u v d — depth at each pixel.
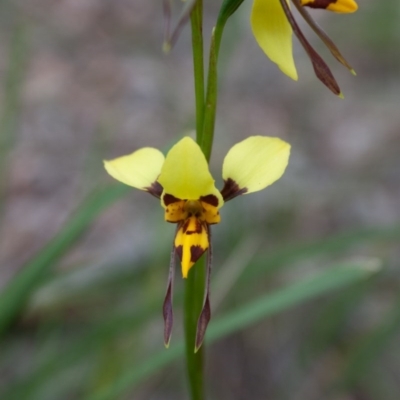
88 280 0.41
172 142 0.34
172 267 0.29
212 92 0.29
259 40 0.30
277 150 0.29
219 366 0.42
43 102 0.61
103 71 0.68
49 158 0.55
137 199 0.51
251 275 0.37
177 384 0.40
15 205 0.50
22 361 0.39
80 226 0.34
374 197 0.54
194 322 0.30
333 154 0.61
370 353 0.39
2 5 0.74
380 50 0.80
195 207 0.29
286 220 0.48
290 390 0.41
